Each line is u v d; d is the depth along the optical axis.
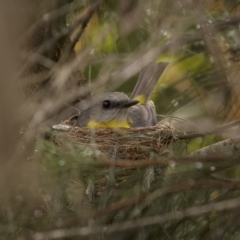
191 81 6.82
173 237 5.50
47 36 6.31
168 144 7.32
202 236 5.43
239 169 5.86
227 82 6.23
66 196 5.59
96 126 7.88
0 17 3.79
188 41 5.60
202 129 6.58
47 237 5.25
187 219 5.51
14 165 4.55
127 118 8.60
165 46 5.54
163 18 5.80
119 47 6.75
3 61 3.72
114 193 5.72
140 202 5.45
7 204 5.10
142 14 6.16
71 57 6.79
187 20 5.67
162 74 8.23
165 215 5.40
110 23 6.29
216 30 5.61
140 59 5.59
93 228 5.38
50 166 5.34
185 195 5.48
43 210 5.42
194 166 5.36
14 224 5.34
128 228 5.43
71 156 5.45
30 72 5.95
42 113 5.37
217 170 5.44
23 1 4.18
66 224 5.33
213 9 6.06
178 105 7.03
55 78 5.77
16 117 4.21
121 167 5.75
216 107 6.54
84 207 5.68
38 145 5.34
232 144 5.66
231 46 5.82
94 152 6.39
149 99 8.80
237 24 5.76
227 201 5.25
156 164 5.57
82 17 6.32
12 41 4.01
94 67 7.62
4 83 3.74
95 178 5.80
